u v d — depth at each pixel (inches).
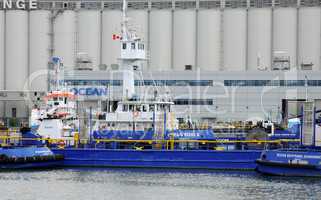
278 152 3909.9
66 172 4101.9
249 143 4296.3
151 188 3511.3
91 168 4276.6
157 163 4220.0
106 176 3932.1
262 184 3614.7
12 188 3513.8
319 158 3757.4
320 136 4023.1
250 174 4001.0
